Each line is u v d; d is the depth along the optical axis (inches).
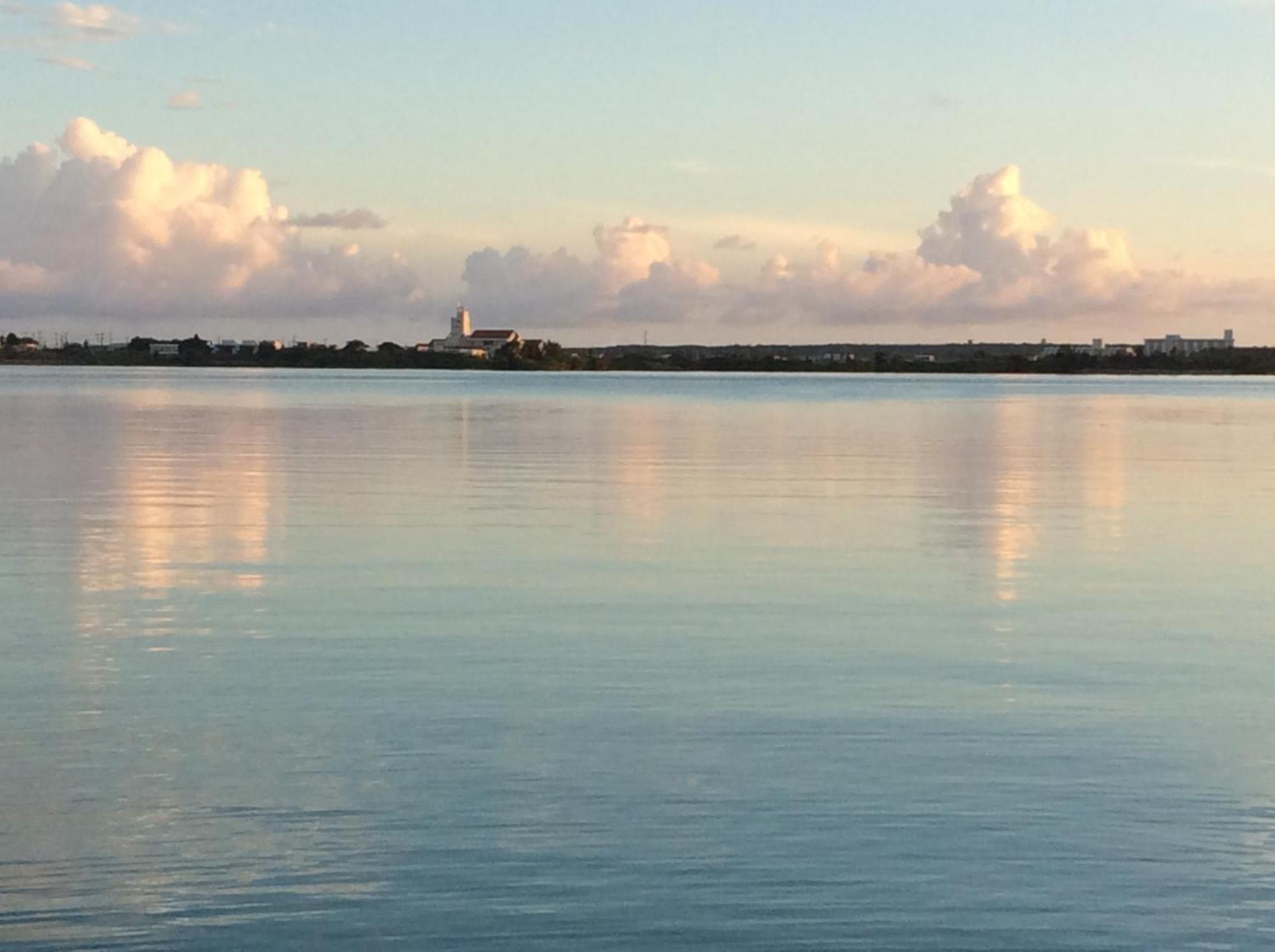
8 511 1081.4
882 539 960.3
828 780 419.5
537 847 365.1
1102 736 467.8
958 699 516.7
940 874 351.6
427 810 391.2
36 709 490.6
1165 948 315.6
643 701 509.7
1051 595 741.3
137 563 824.3
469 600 711.7
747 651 595.2
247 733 462.9
